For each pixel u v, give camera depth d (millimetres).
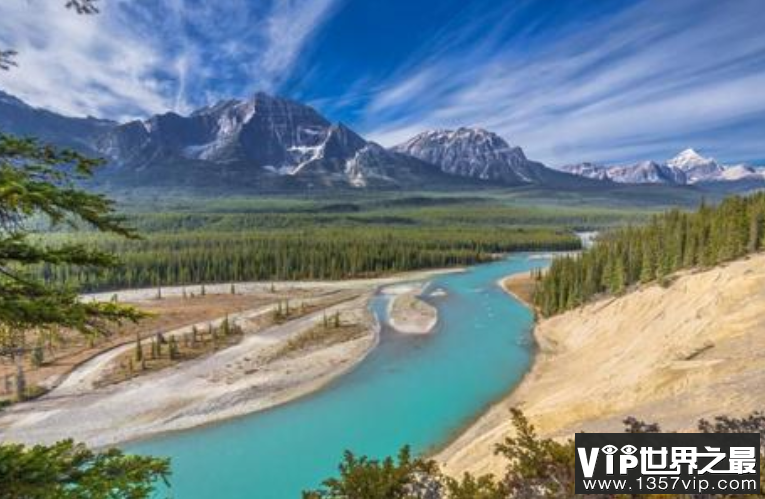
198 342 76312
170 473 8438
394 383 57156
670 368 32969
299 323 90062
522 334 77562
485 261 182625
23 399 54375
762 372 27297
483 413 48562
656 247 78688
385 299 112812
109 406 52438
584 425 30703
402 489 13008
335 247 171750
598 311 70062
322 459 41312
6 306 6598
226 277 147875
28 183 6242
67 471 7695
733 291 44750
